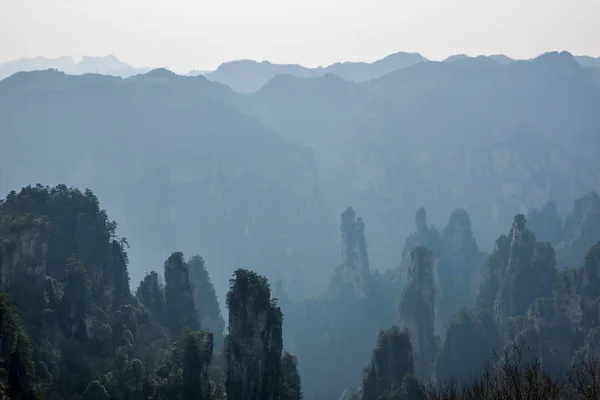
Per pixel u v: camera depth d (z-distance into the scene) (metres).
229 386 161.75
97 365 161.38
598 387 106.12
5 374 133.12
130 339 175.50
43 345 155.50
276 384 163.38
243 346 160.12
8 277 161.25
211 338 169.12
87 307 170.50
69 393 148.62
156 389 157.62
